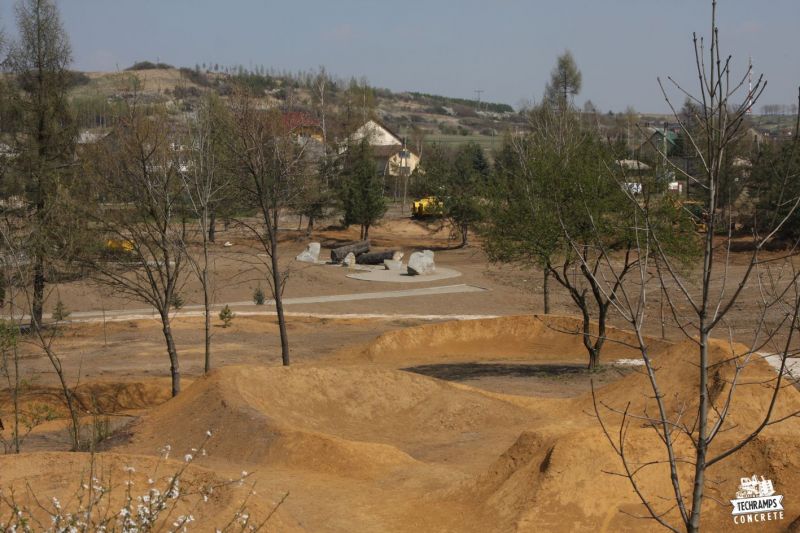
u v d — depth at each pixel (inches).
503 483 608.4
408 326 1734.7
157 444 797.2
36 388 1125.1
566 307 1911.9
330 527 565.0
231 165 1091.3
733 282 1904.5
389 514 593.9
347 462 702.5
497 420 893.2
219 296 2047.2
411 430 887.1
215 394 846.5
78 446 793.6
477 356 1416.1
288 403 893.2
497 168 3011.8
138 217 1016.9
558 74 3663.9
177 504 522.0
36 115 1705.2
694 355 844.6
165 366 1337.4
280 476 679.7
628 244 1090.7
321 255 2800.2
